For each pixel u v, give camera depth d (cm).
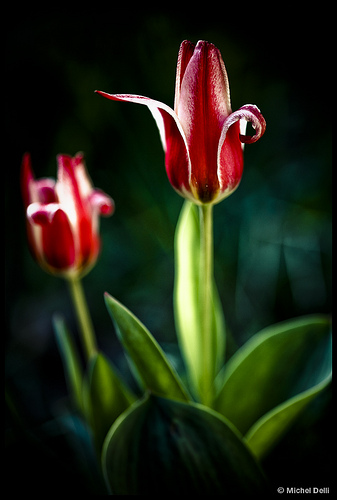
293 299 71
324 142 75
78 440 51
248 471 43
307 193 73
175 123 41
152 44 77
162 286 74
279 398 48
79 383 49
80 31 81
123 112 76
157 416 42
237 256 74
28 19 82
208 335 45
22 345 72
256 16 83
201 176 41
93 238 46
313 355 48
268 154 78
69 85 79
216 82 40
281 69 82
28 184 45
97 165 79
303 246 72
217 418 42
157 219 73
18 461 48
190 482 43
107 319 74
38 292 77
